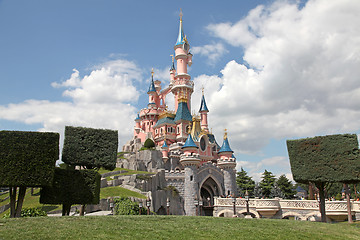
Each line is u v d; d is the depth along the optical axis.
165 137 80.44
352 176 27.94
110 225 19.06
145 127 95.56
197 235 18.22
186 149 64.75
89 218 21.11
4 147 24.52
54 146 26.14
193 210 60.25
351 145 28.75
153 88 99.06
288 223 24.52
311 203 38.25
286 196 99.25
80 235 16.25
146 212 44.41
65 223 18.95
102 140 31.59
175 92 96.75
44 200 26.14
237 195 67.75
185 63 98.50
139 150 83.06
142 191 54.81
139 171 66.56
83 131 31.06
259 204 42.41
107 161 31.00
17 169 24.31
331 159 29.36
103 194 48.47
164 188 61.81
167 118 87.56
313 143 30.75
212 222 22.80
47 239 15.22
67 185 27.02
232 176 68.00
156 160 74.69
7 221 19.08
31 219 20.03
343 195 43.91
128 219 21.70
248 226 22.12
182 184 65.12
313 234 20.81
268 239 18.69
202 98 95.19
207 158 78.94
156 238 16.81
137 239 16.36
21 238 15.05
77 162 29.80
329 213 35.69
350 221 31.36
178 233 18.28
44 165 25.25
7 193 58.44
